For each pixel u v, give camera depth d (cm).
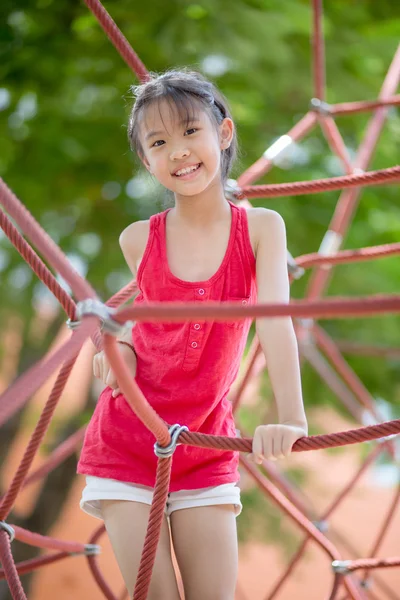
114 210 805
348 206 589
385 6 843
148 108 314
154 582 296
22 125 763
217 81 744
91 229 810
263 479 450
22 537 392
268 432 269
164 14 712
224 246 319
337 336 897
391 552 1337
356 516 1383
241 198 410
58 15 761
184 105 311
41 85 763
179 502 308
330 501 1160
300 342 731
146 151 318
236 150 350
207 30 705
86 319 230
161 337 316
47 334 917
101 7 441
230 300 315
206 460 312
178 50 700
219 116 327
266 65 751
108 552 1291
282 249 318
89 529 1285
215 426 320
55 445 963
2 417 189
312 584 1271
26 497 1154
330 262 491
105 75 757
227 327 311
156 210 805
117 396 322
